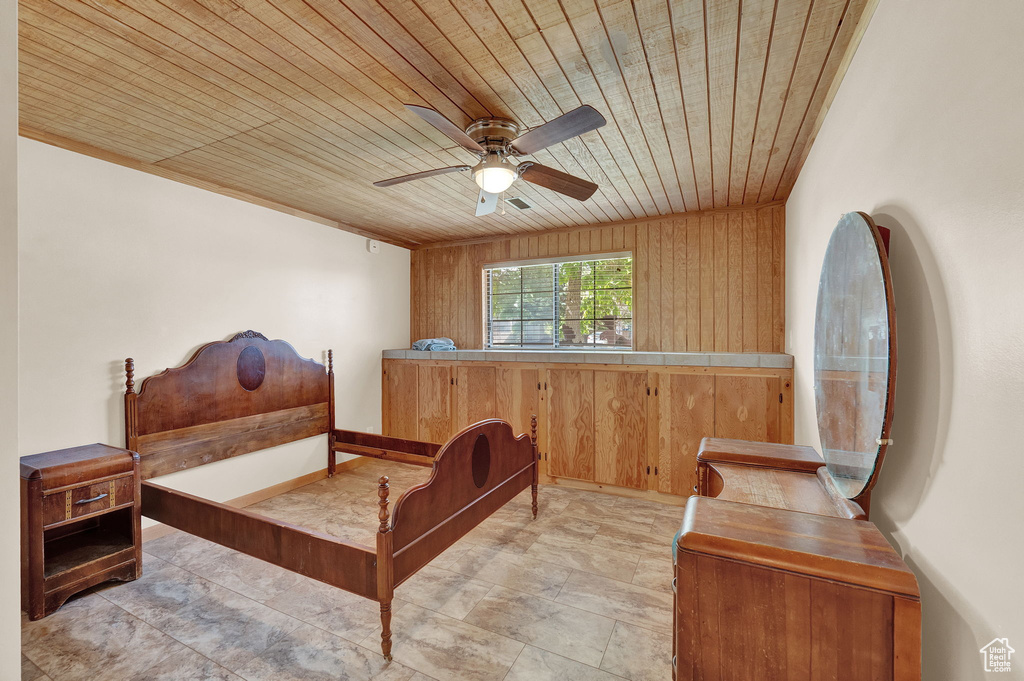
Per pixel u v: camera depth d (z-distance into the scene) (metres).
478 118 2.26
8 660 0.91
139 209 2.84
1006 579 0.81
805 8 1.50
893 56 1.31
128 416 2.73
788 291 3.43
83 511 2.24
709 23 1.58
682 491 3.54
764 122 2.30
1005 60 0.80
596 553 2.75
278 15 1.54
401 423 4.74
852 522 1.21
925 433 1.13
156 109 2.18
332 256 4.24
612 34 1.64
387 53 1.76
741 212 3.78
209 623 2.09
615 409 3.78
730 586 1.08
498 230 4.59
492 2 1.48
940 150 1.04
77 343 2.55
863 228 1.33
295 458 3.86
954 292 0.99
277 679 1.74
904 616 0.94
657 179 3.14
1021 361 0.77
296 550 2.04
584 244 4.41
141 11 1.51
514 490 2.99
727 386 3.40
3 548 0.91
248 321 3.50
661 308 4.06
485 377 4.32
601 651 1.89
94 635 2.00
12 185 0.92
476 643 1.94
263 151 2.68
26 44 1.67
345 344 4.38
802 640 1.02
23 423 2.36
